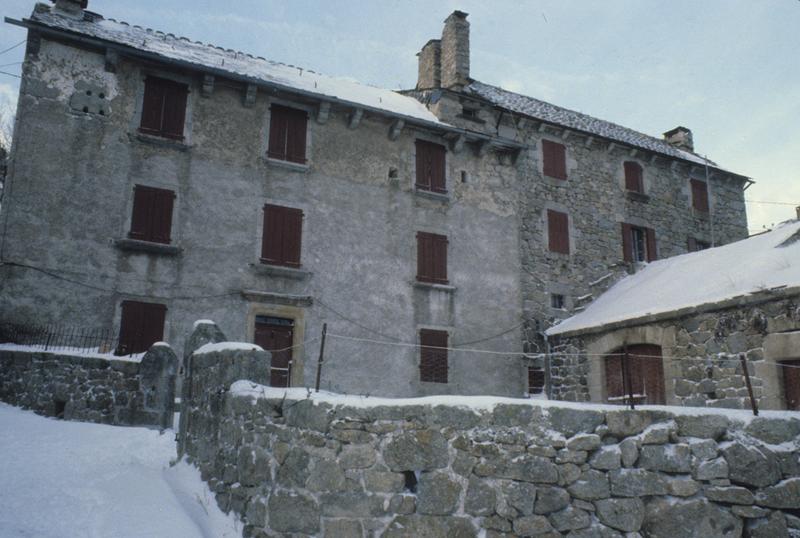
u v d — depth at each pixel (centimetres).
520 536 492
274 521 550
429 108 1727
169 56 1367
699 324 1177
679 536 482
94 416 968
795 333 1017
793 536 473
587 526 490
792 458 489
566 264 1738
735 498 486
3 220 1172
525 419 518
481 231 1644
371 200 1523
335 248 1451
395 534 509
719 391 1118
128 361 991
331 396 569
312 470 545
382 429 538
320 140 1501
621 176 1903
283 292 1373
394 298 1490
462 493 509
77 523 584
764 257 1203
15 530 552
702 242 2002
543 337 1639
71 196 1233
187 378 840
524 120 1775
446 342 1525
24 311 1154
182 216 1316
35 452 783
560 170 1808
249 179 1399
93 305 1203
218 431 685
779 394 1029
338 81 1698
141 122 1324
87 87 1292
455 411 528
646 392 1288
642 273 1677
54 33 1258
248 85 1401
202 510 632
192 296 1285
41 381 1027
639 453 503
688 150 2252
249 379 687
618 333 1367
